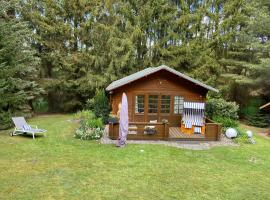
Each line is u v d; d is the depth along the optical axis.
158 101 17.38
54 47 26.44
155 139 14.27
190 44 28.66
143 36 29.27
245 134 15.65
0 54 16.03
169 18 29.31
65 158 10.58
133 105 17.31
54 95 28.59
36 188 7.67
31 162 9.91
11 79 17.02
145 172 9.41
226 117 18.09
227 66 26.86
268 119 23.28
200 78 27.56
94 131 14.38
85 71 27.02
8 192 7.32
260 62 23.44
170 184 8.47
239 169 10.30
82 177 8.68
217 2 29.62
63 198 7.12
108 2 28.12
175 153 11.98
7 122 16.61
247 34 25.55
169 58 29.45
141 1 29.70
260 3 25.00
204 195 7.79
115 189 7.88
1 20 17.69
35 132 13.71
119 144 12.65
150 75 17.20
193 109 15.73
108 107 18.62
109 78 26.86
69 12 27.34
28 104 23.53
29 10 25.77
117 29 28.02
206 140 14.63
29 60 19.56
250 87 26.03
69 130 16.34
